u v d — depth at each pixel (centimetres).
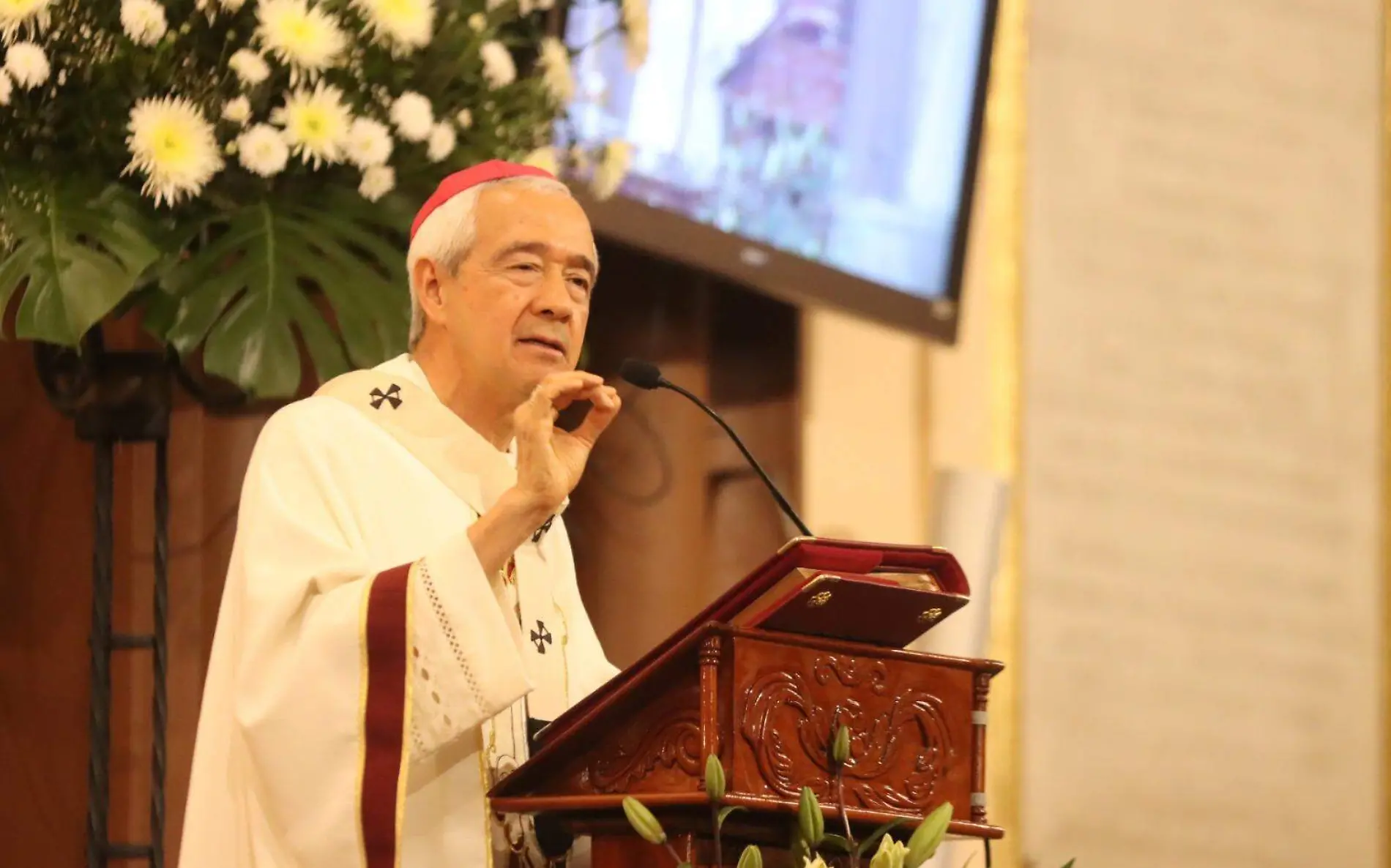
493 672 550
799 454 1113
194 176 698
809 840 466
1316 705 1327
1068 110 1269
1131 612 1252
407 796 579
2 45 714
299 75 729
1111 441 1259
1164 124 1309
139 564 894
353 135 727
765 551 1093
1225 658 1291
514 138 809
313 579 573
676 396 1081
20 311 683
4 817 860
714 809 475
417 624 550
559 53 836
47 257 693
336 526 603
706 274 1067
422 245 643
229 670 600
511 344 625
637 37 880
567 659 664
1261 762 1296
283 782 552
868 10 1106
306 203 755
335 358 731
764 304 1121
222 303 721
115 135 722
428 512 618
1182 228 1309
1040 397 1231
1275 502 1329
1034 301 1238
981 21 1165
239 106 717
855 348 1156
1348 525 1359
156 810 740
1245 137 1347
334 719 550
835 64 1088
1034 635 1211
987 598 967
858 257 1095
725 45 1031
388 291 743
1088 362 1255
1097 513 1246
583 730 539
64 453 895
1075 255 1259
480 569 554
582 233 637
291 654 561
